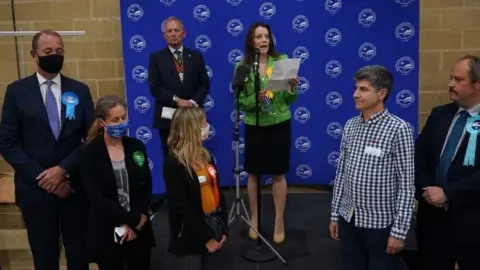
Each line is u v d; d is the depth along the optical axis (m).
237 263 3.43
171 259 3.49
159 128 3.93
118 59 4.79
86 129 2.92
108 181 2.52
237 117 3.36
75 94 2.90
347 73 4.59
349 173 2.44
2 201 4.54
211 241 2.55
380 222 2.39
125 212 2.53
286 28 4.55
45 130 2.81
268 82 3.15
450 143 2.52
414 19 4.46
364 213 2.41
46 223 2.85
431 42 4.70
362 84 2.33
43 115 2.80
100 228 2.57
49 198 2.83
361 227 2.44
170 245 2.59
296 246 3.67
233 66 4.61
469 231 2.47
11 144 2.78
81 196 2.86
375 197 2.37
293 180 4.78
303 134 4.70
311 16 4.53
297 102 4.66
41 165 2.81
